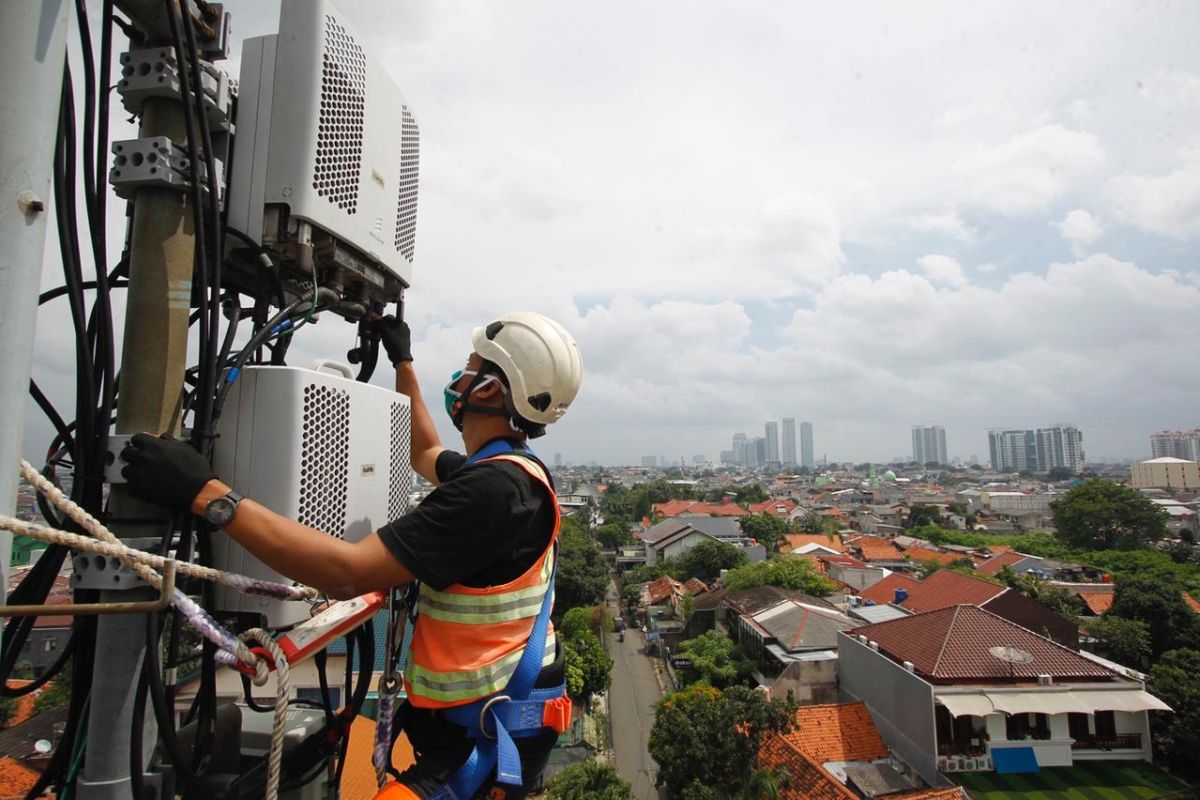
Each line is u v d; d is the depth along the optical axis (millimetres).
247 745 2207
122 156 1685
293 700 2584
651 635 31547
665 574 42188
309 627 1595
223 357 1754
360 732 9203
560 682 1715
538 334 1797
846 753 15523
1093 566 43438
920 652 16438
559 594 33719
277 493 1754
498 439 1785
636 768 19125
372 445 2111
